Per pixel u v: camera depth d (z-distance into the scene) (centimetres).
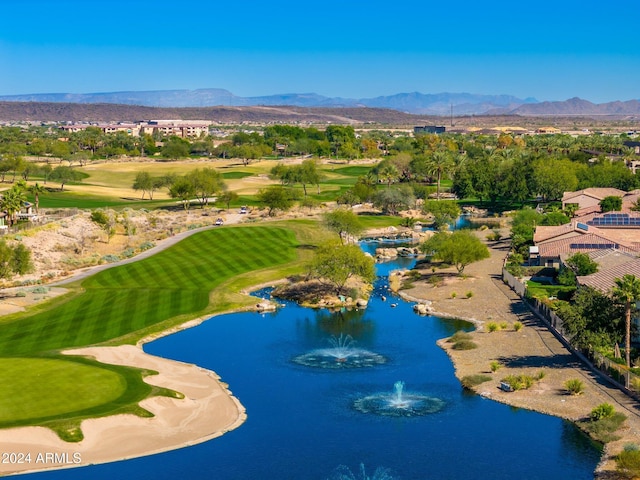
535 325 9781
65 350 8744
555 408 7081
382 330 9975
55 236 15612
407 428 6769
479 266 13625
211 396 7550
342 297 11525
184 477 5844
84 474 5825
